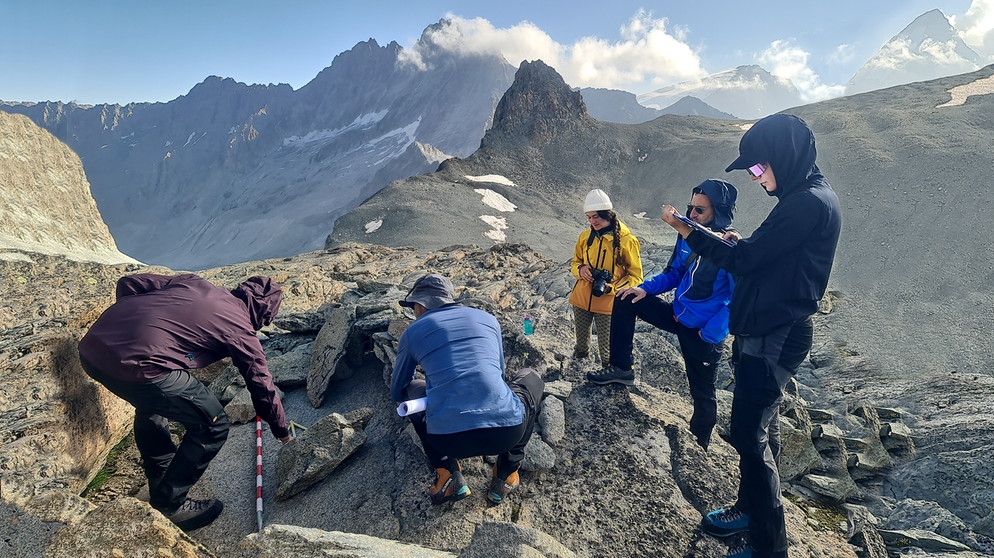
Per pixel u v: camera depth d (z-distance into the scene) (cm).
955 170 9138
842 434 554
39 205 3447
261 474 409
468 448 328
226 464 438
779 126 284
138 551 254
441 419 325
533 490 387
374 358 565
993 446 515
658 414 461
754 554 320
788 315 294
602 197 489
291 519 375
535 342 575
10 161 3406
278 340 622
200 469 364
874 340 1351
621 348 470
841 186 10294
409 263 1490
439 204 13900
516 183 16150
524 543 285
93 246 3716
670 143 17662
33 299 570
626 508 371
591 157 17412
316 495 394
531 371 398
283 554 274
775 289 292
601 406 468
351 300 772
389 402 492
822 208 276
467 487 371
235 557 276
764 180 299
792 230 277
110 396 456
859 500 466
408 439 436
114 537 259
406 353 361
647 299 442
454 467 369
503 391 337
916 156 10369
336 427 422
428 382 341
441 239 11894
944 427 623
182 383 342
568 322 680
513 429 331
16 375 397
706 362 404
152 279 390
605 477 397
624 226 494
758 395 307
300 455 407
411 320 529
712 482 395
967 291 4212
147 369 325
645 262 1353
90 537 259
